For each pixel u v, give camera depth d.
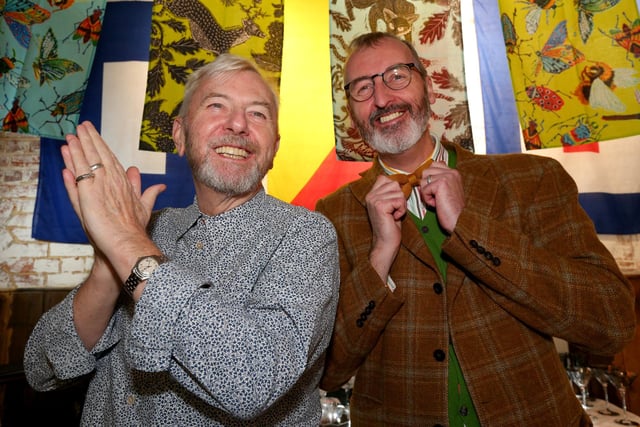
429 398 1.12
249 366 0.67
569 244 1.16
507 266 1.08
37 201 2.60
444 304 1.16
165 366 0.68
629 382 2.05
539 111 2.00
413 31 2.07
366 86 1.39
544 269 1.08
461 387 1.14
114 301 0.86
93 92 2.55
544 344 1.15
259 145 1.02
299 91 2.62
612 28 1.93
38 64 1.99
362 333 1.17
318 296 0.82
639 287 2.81
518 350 1.11
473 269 1.11
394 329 1.19
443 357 1.13
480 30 2.56
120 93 2.56
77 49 2.03
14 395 2.14
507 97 2.53
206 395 0.71
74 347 0.87
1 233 2.95
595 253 1.13
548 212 1.20
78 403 2.09
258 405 0.68
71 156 0.78
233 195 0.99
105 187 0.77
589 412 1.95
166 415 0.82
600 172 2.74
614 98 1.91
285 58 2.61
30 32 1.99
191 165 1.04
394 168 1.44
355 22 2.06
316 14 2.64
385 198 1.22
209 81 1.05
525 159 1.29
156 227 1.03
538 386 1.09
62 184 2.65
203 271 0.90
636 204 2.70
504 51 2.54
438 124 2.05
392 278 1.24
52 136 1.98
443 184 1.18
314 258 0.88
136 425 0.84
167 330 0.68
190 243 0.97
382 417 1.17
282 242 0.90
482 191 1.24
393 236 1.20
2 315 2.87
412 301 1.20
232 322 0.69
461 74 2.05
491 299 1.16
